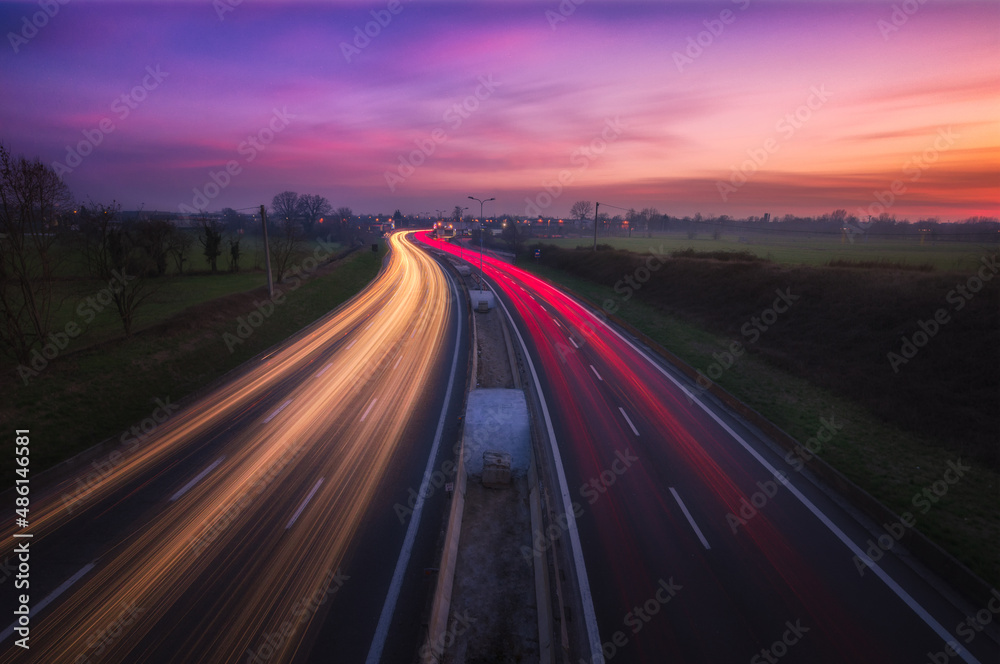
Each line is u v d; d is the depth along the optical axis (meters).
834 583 11.83
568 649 9.35
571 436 20.02
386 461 17.98
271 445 19.17
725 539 13.51
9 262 23.47
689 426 21.12
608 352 32.97
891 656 9.72
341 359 31.33
